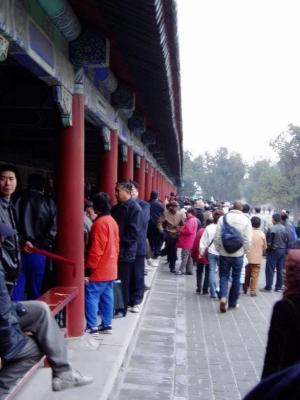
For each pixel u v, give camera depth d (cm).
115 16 514
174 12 519
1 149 1234
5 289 350
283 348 271
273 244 1298
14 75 743
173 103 966
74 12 559
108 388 523
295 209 8219
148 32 527
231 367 701
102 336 708
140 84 814
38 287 634
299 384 158
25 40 441
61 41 568
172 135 1462
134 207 781
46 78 543
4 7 388
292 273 275
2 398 390
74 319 636
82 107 628
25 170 1412
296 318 266
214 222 1170
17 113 971
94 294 690
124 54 653
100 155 952
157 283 1316
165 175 3525
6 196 479
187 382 637
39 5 482
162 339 813
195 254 1229
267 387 167
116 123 943
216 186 12731
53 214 624
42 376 539
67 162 622
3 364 402
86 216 767
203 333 866
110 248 689
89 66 616
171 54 670
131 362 694
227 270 1025
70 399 491
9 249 441
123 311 824
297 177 7994
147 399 575
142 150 1566
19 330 365
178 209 1507
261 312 1045
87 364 591
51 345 424
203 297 1170
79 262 636
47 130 1191
